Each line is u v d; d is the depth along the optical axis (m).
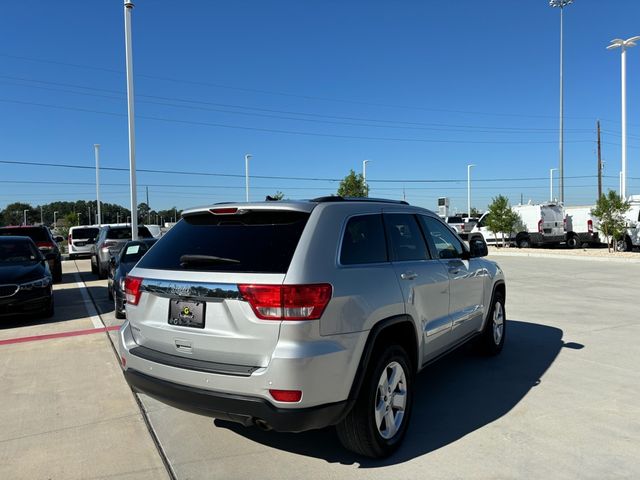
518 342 6.96
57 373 5.88
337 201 3.85
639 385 5.17
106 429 4.31
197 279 3.41
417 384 5.29
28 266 9.23
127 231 17.64
